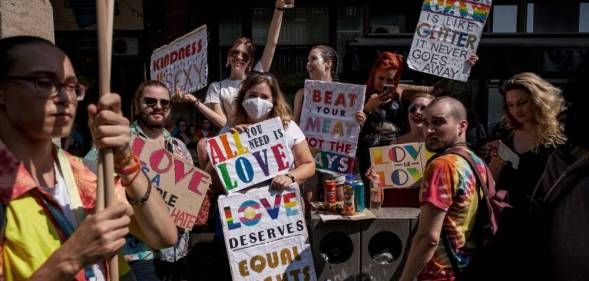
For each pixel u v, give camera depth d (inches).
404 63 229.1
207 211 138.6
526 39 233.9
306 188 165.9
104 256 48.5
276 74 348.8
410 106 157.8
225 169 132.6
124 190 59.5
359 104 160.2
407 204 153.8
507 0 332.8
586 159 57.1
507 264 68.1
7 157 50.1
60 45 333.1
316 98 164.9
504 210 71.1
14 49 50.2
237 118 142.9
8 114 51.1
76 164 59.2
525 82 124.8
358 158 171.8
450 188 91.7
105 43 50.4
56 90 51.1
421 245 92.9
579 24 333.4
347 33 345.7
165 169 123.3
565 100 61.1
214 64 344.8
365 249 141.6
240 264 129.8
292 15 345.7
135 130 129.8
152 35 331.6
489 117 285.9
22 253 49.6
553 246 58.2
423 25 178.4
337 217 139.9
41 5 126.9
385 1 338.0
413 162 151.7
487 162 134.7
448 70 178.1
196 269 167.9
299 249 132.3
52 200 52.3
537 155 122.7
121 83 335.9
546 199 60.7
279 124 135.6
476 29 175.6
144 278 114.2
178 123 308.7
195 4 336.5
